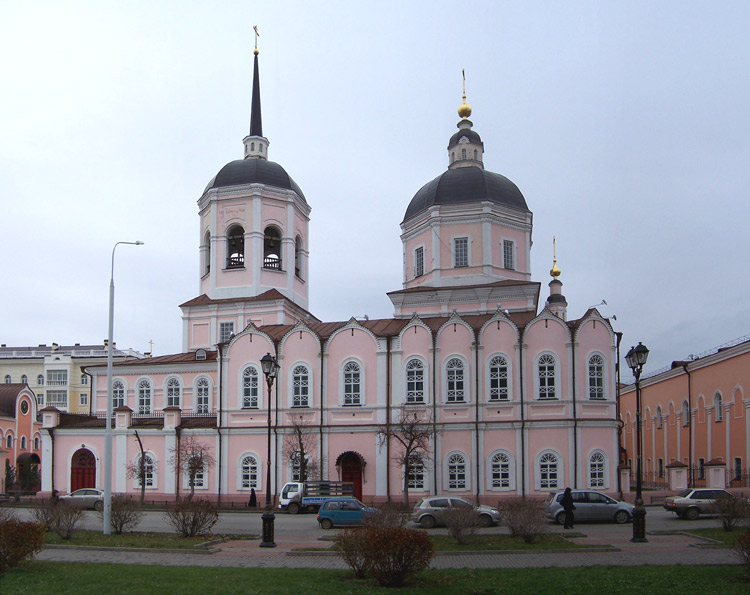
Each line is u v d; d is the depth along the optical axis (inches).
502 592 824.9
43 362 5211.6
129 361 2849.4
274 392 2359.7
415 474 2214.6
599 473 2159.2
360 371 2309.3
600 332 2226.9
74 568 981.2
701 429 2874.0
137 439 2436.0
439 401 2242.9
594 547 1191.6
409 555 866.1
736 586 836.6
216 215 2822.3
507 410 2198.6
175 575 921.5
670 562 1048.2
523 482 2153.1
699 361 2881.4
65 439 2541.8
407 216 2812.5
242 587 837.8
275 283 2807.6
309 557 1135.0
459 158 2844.5
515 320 2337.6
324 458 2276.1
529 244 2719.0
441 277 2625.5
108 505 1416.1
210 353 2763.3
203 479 2368.4
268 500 1365.7
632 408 3909.9
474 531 1320.1
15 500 2500.0
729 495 1563.7
